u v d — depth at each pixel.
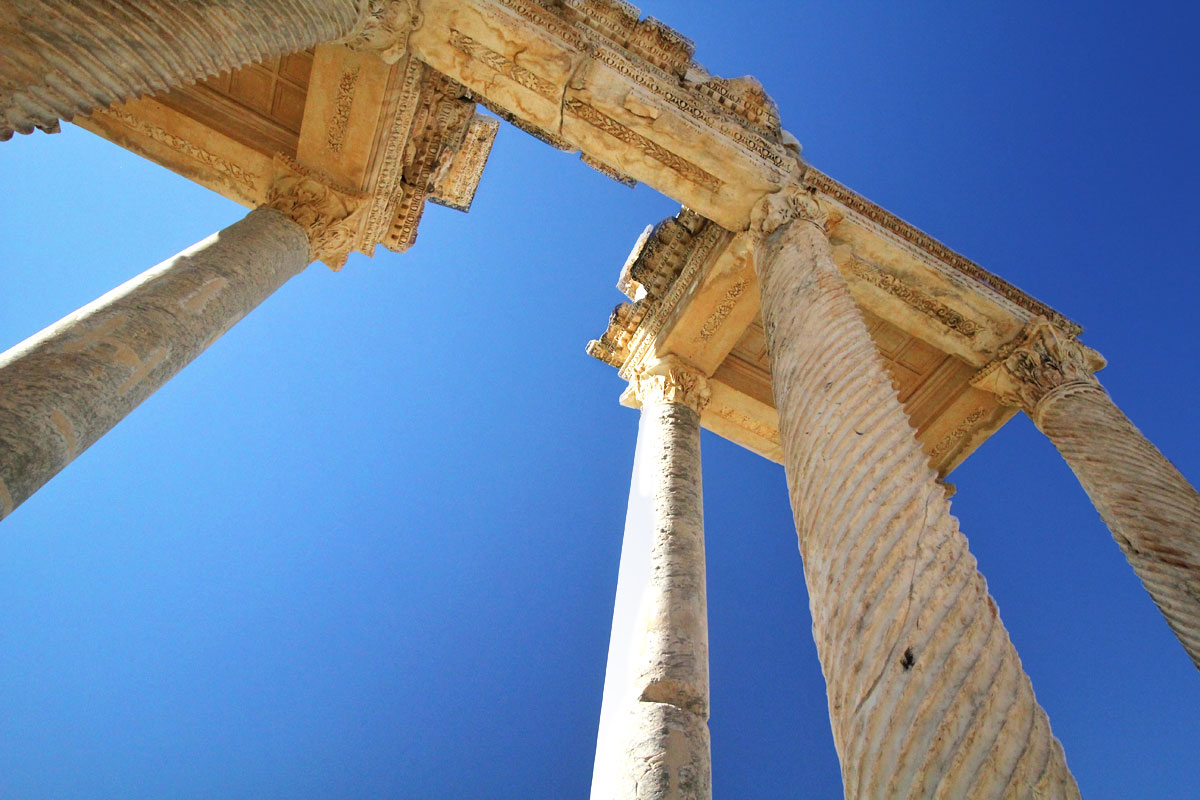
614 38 10.00
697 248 11.74
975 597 4.46
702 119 9.83
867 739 3.92
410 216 11.47
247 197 10.98
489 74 9.29
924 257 10.45
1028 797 3.46
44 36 4.97
